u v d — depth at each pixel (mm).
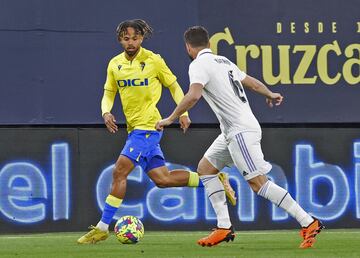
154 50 38375
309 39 39125
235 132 27031
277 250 27562
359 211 39125
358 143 39188
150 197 38250
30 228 37781
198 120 38531
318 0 39156
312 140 38969
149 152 31484
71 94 38125
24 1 37906
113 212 31172
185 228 38406
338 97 39312
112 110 38281
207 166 29047
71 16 38156
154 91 31344
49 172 37969
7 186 37719
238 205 38594
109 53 38312
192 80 26750
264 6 38906
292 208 27609
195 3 38594
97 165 38312
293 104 39094
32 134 37938
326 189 39031
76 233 37750
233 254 26250
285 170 38875
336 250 27391
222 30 38781
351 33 39312
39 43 38000
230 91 27031
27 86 37875
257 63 38906
